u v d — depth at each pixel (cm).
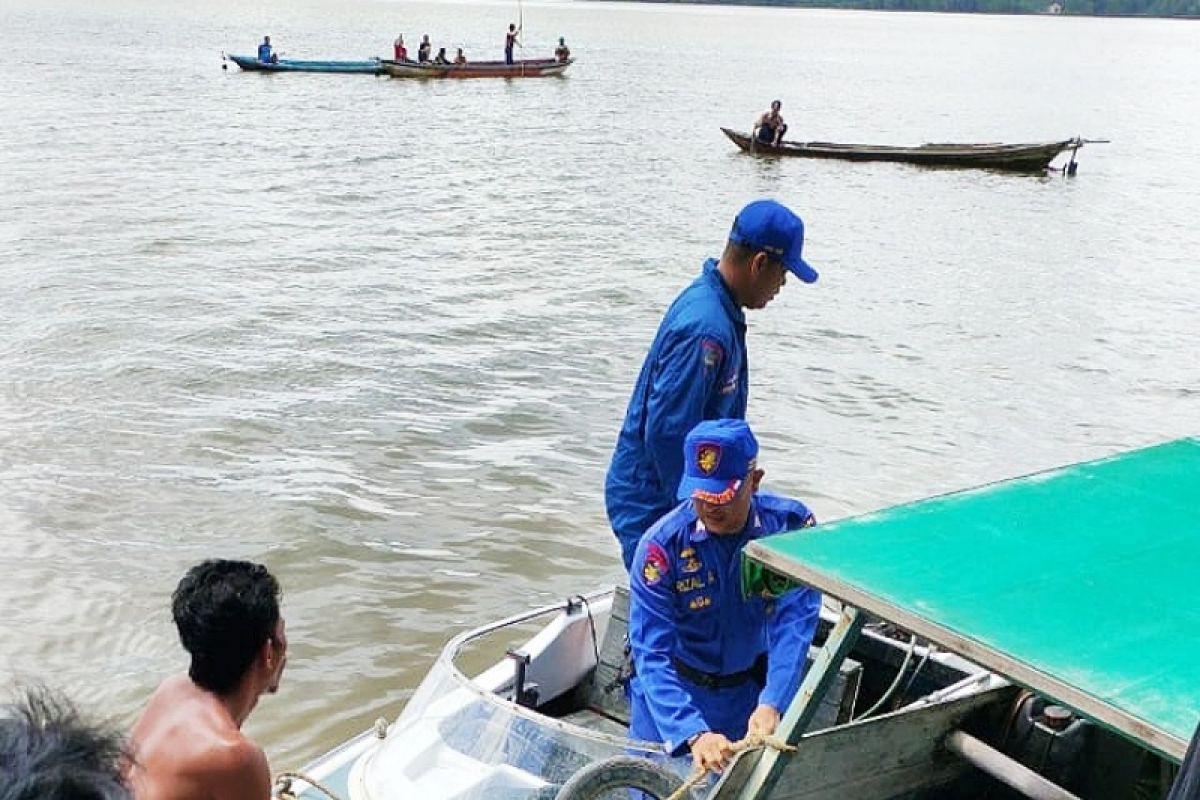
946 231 2444
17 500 966
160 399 1204
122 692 736
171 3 14988
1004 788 459
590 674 589
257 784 327
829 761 398
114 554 894
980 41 14238
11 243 1870
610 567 919
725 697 432
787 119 4609
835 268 2031
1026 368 1492
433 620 837
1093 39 16550
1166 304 1864
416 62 5338
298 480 1034
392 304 1625
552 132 3841
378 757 488
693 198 2702
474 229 2209
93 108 3888
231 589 332
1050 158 3297
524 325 1551
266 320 1504
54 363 1285
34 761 151
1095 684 272
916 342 1577
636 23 15000
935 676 526
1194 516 357
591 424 1204
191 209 2247
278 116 3912
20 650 772
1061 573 323
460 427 1179
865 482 1115
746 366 489
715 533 416
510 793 450
